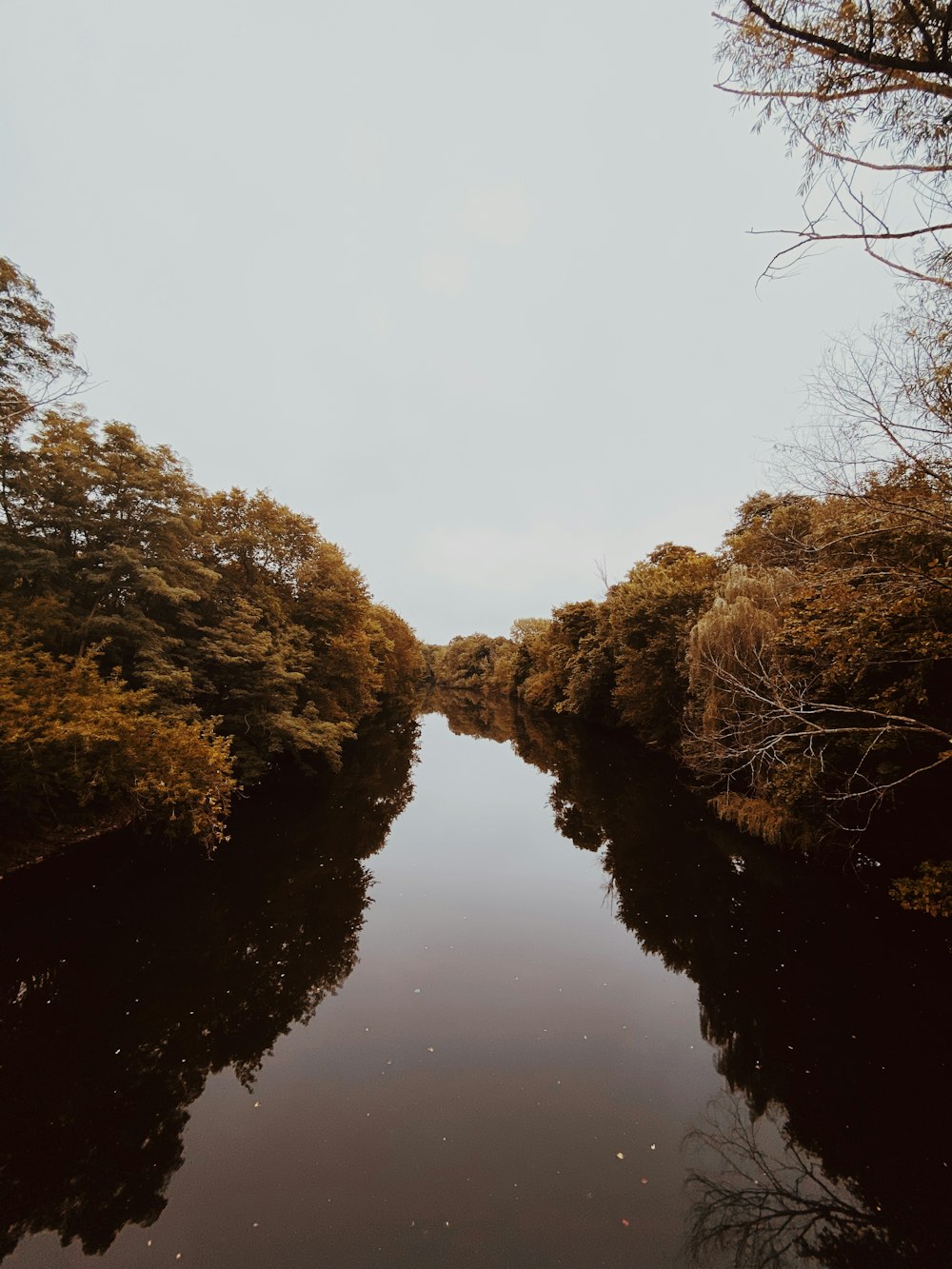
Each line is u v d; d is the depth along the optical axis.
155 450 13.22
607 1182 4.61
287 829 13.62
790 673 9.85
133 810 11.86
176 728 10.45
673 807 15.70
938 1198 4.50
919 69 2.51
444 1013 6.93
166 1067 5.89
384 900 10.20
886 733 8.20
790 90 3.25
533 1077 5.85
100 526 11.73
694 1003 7.12
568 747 27.38
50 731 8.27
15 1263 3.95
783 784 10.38
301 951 8.25
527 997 7.28
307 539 20.86
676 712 20.97
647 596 22.92
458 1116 5.32
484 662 82.12
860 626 7.82
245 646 14.90
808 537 9.29
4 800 9.90
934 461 6.16
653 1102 5.51
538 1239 4.12
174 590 11.88
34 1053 6.03
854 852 10.66
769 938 8.52
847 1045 6.25
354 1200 4.43
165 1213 4.31
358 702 22.67
